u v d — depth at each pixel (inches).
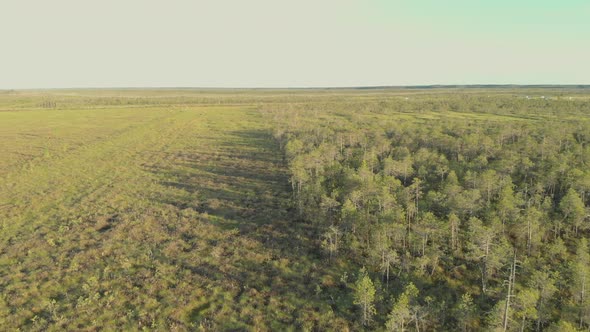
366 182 2918.3
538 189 2942.9
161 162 5059.1
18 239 2763.3
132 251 2546.8
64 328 1823.3
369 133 5595.5
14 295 2076.8
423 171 3558.1
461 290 2073.1
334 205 2810.0
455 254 2354.8
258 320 1867.6
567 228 2534.5
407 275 2155.5
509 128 5270.7
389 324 1683.1
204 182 4128.9
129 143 6333.7
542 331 1740.9
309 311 1930.4
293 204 3312.0
